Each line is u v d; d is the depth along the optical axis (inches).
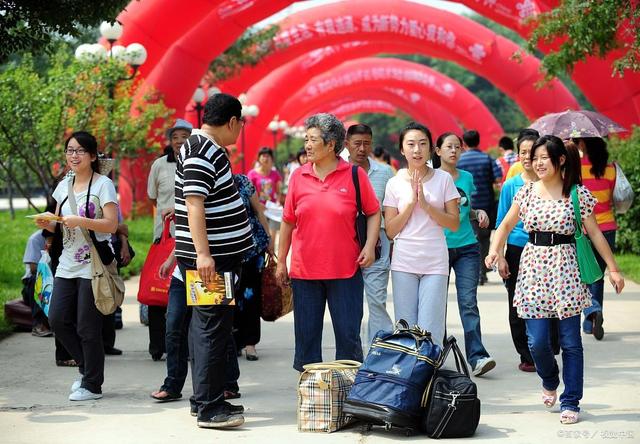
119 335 493.7
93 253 344.5
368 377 297.6
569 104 1489.9
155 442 293.0
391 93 2571.4
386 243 388.5
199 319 308.5
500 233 333.4
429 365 296.4
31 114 844.6
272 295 410.6
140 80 1024.2
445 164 405.7
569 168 317.4
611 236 462.9
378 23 1461.6
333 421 303.7
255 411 335.3
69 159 349.7
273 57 1498.5
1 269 757.3
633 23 618.2
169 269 363.9
